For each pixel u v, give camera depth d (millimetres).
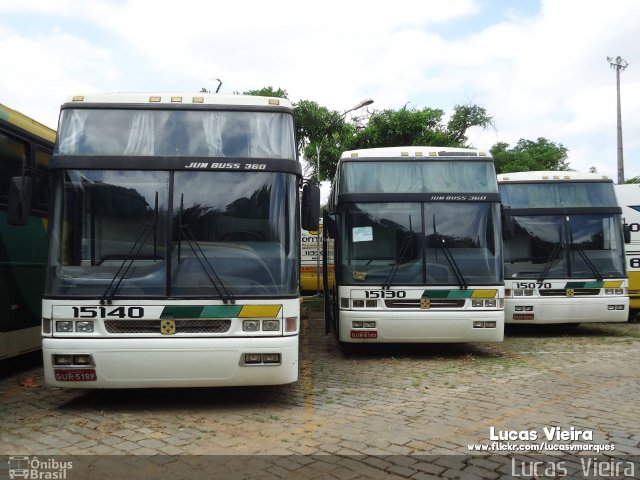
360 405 6234
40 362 9109
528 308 11477
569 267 11602
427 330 8727
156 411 5949
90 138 6043
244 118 6254
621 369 8367
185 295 5695
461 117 25078
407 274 8867
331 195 12461
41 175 6691
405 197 9133
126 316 5613
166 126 6141
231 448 4785
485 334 8734
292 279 5926
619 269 11633
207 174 6012
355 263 8977
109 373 5566
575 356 9539
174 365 5602
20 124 7707
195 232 5859
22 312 7754
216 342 5641
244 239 5914
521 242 11734
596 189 12016
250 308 5738
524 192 12016
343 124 22594
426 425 5465
